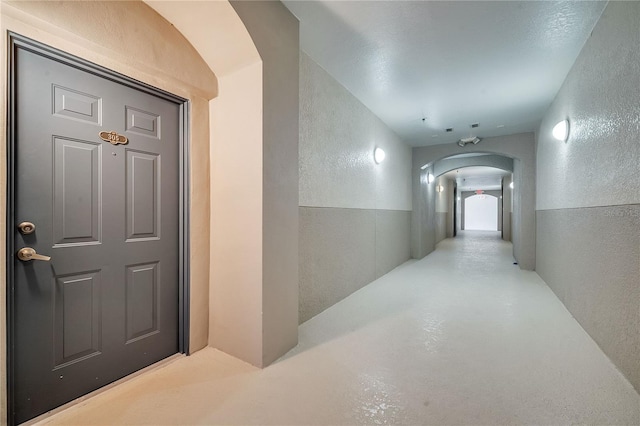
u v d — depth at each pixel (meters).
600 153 2.00
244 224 1.81
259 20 1.69
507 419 1.31
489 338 2.14
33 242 1.30
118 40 1.48
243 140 1.81
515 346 2.01
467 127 4.47
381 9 1.92
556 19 2.00
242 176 1.82
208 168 2.01
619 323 1.70
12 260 1.23
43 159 1.33
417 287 3.62
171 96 1.82
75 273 1.44
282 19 1.87
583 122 2.33
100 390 1.52
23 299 1.27
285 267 1.93
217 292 1.98
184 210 1.92
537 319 2.52
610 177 1.84
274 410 1.38
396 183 4.85
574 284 2.53
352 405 1.41
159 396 1.48
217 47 1.76
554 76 2.83
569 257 2.69
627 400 1.43
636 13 1.55
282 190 1.89
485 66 2.65
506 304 2.94
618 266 1.72
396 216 4.88
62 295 1.40
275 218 1.84
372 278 3.89
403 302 3.02
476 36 2.20
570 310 2.65
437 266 5.00
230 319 1.90
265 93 1.74
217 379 1.63
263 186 1.73
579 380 1.59
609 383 1.56
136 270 1.70
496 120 4.13
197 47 1.82
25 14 1.20
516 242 5.59
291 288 1.99
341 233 3.09
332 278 2.92
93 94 1.49
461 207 16.64
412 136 4.97
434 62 2.59
